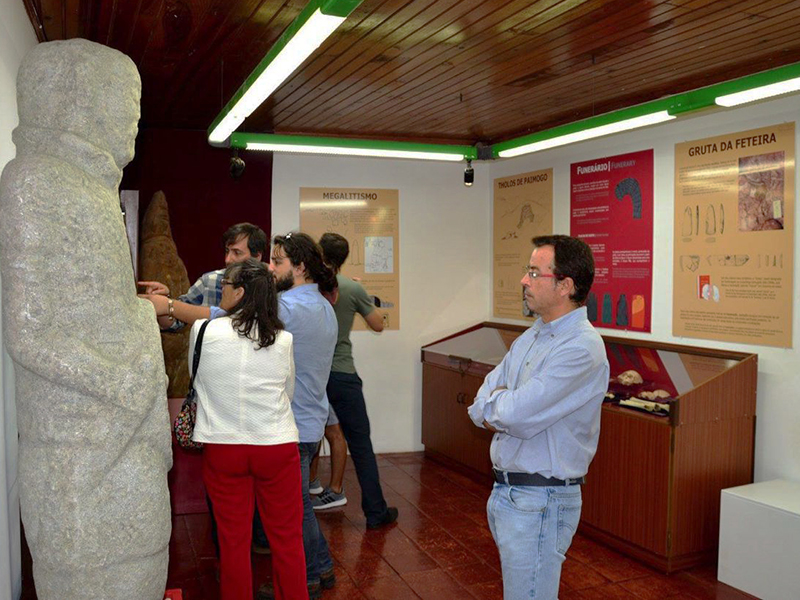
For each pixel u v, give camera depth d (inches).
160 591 82.0
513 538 81.6
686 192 172.7
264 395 101.3
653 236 182.5
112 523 74.8
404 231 241.0
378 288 239.6
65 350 71.1
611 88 164.9
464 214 247.3
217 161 219.9
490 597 131.3
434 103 179.0
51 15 121.0
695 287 170.9
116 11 118.0
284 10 116.6
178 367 196.7
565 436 82.0
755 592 133.2
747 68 148.4
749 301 157.6
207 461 103.1
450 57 138.9
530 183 227.8
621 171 192.1
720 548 139.8
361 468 165.2
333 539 159.2
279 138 172.7
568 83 159.9
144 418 78.4
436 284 245.0
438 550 153.6
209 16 119.9
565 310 85.4
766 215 153.6
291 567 106.0
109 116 77.7
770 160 152.4
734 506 137.2
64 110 75.2
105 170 77.4
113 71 78.7
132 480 76.5
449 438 220.7
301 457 122.0
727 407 148.1
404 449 243.9
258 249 142.7
